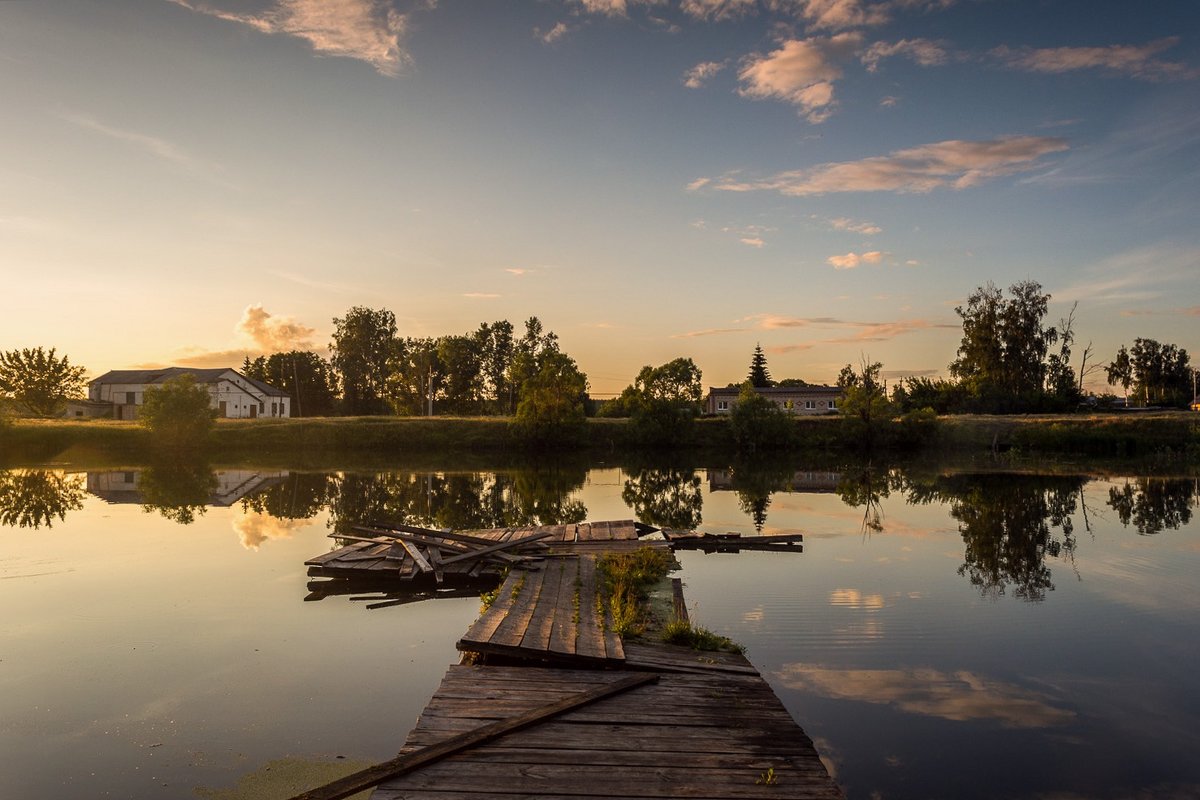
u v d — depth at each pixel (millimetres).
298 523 25109
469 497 33625
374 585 16453
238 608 14477
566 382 68188
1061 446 66000
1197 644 12133
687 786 6699
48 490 34594
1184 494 34031
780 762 7215
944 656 11523
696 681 9672
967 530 24094
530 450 67938
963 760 8195
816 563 18766
